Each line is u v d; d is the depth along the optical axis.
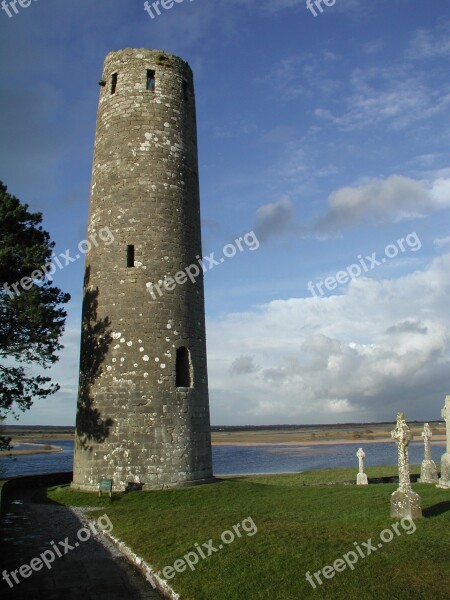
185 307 22.38
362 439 120.44
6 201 21.38
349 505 15.84
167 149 23.52
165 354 21.33
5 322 20.86
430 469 22.52
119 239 22.31
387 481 26.59
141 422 20.48
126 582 10.76
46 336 20.95
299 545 11.29
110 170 23.23
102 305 21.98
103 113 24.36
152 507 17.77
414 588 8.87
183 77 25.09
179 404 21.17
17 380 21.58
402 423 13.55
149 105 23.73
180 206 23.27
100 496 19.33
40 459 66.31
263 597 8.97
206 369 23.16
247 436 166.25
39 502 19.47
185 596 9.39
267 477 29.36
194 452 21.25
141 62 24.25
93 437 20.83
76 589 10.38
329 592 8.94
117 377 20.92
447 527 12.11
